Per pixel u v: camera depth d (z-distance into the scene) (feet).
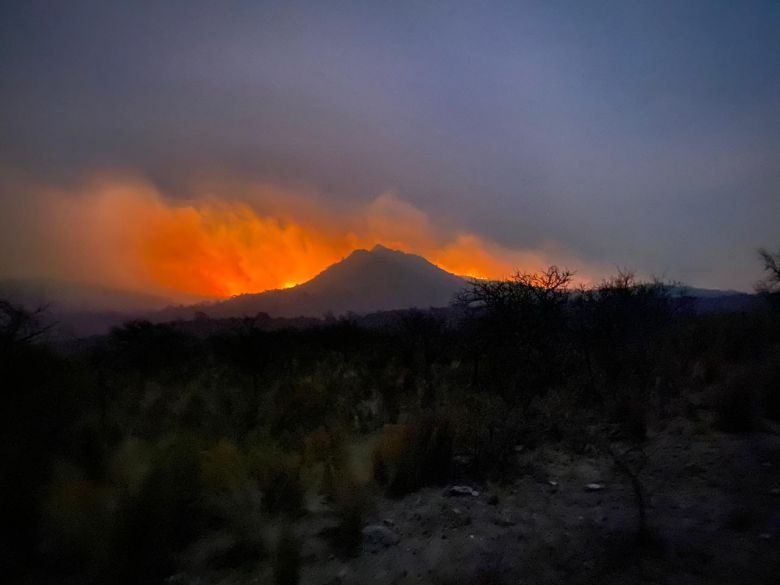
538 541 17.51
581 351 42.45
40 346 29.50
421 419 27.73
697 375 35.58
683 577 14.02
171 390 44.96
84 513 18.25
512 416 29.86
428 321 66.18
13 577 16.65
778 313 48.11
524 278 45.34
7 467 19.60
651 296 49.11
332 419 34.09
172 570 17.31
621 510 19.16
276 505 21.62
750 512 17.10
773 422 26.17
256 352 56.24
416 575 16.14
